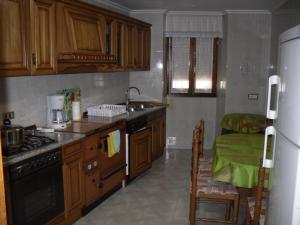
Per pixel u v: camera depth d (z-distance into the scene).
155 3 4.95
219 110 5.96
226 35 5.58
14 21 2.59
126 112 4.58
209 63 6.01
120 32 4.55
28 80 3.27
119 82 5.43
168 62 6.04
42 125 3.51
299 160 1.37
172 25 5.84
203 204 3.72
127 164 4.22
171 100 6.12
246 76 5.59
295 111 1.42
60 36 3.15
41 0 2.84
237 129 5.04
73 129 3.38
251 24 5.47
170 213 3.48
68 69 3.31
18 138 2.60
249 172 2.65
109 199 3.84
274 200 1.75
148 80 5.81
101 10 3.87
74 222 3.23
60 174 2.88
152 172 4.80
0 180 1.01
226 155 2.92
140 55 5.25
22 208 2.48
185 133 6.17
